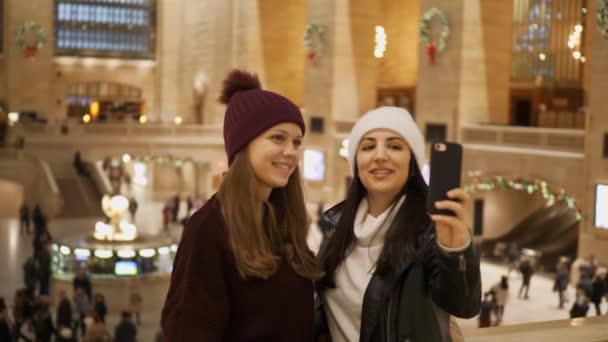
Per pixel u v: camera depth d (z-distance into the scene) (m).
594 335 3.41
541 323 3.61
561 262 18.83
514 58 31.06
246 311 2.46
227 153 2.64
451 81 27.83
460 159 2.30
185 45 47.88
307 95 35.72
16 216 33.62
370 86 34.84
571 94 29.52
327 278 2.84
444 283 2.39
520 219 27.59
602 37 20.89
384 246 2.63
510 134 25.00
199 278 2.42
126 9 48.94
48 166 35.84
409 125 2.75
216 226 2.48
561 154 22.58
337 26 34.06
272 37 40.28
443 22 27.95
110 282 18.81
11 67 44.53
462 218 2.30
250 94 2.63
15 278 22.09
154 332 17.44
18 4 44.38
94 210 33.34
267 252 2.47
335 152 33.84
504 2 27.97
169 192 44.00
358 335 2.75
